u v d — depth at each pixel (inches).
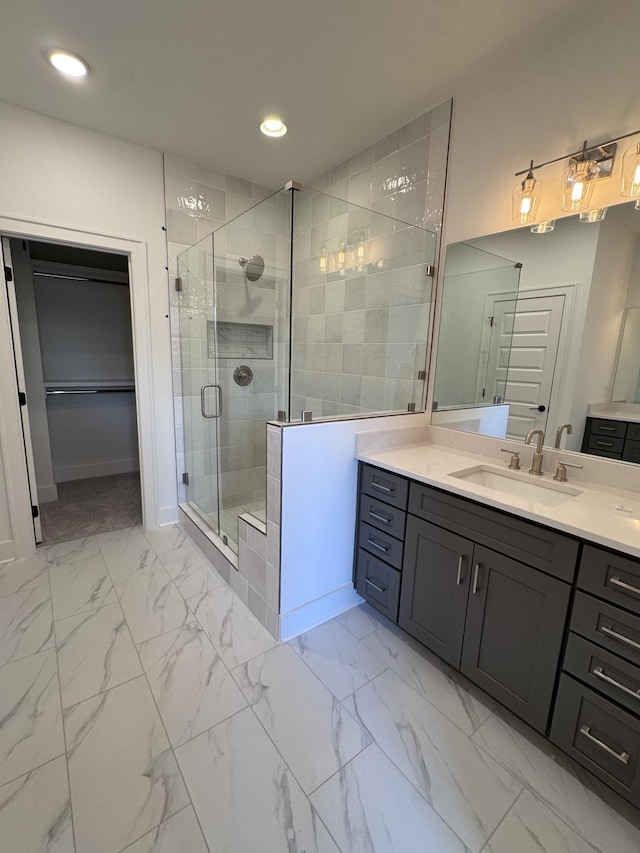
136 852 40.1
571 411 64.0
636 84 53.1
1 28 60.6
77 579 88.9
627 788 43.5
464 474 68.7
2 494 92.9
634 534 43.5
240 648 69.1
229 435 110.0
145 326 106.3
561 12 57.0
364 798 45.8
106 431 163.8
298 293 110.1
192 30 61.3
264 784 46.9
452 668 65.6
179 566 95.1
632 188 52.9
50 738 51.8
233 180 114.0
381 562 74.1
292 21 59.4
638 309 54.9
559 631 48.2
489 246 73.0
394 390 93.6
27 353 124.8
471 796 46.4
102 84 74.6
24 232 85.9
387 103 79.7
